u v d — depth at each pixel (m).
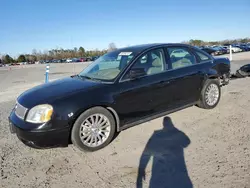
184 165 2.97
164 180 2.69
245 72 9.09
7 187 2.72
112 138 3.82
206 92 4.99
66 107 3.29
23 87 11.37
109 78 3.92
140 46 4.58
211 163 2.96
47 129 3.18
